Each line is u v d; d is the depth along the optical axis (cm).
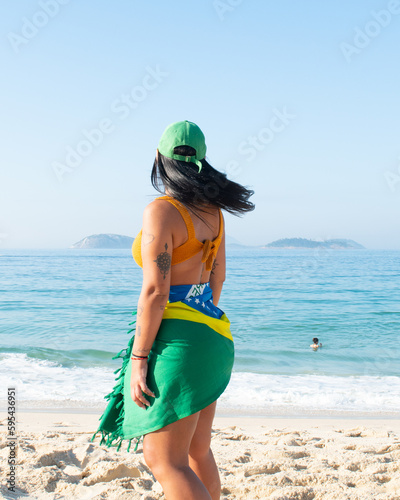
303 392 800
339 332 1633
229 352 213
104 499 286
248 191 224
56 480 319
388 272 5084
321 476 330
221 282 245
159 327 202
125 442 404
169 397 193
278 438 467
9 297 2606
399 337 1540
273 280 3966
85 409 652
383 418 652
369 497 290
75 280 3828
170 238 199
